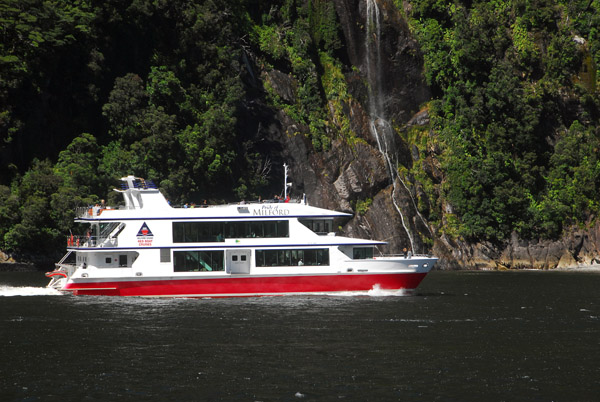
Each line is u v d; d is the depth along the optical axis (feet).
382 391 171.83
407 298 339.36
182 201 620.49
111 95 635.66
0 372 188.55
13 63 589.73
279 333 239.71
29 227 555.28
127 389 173.37
